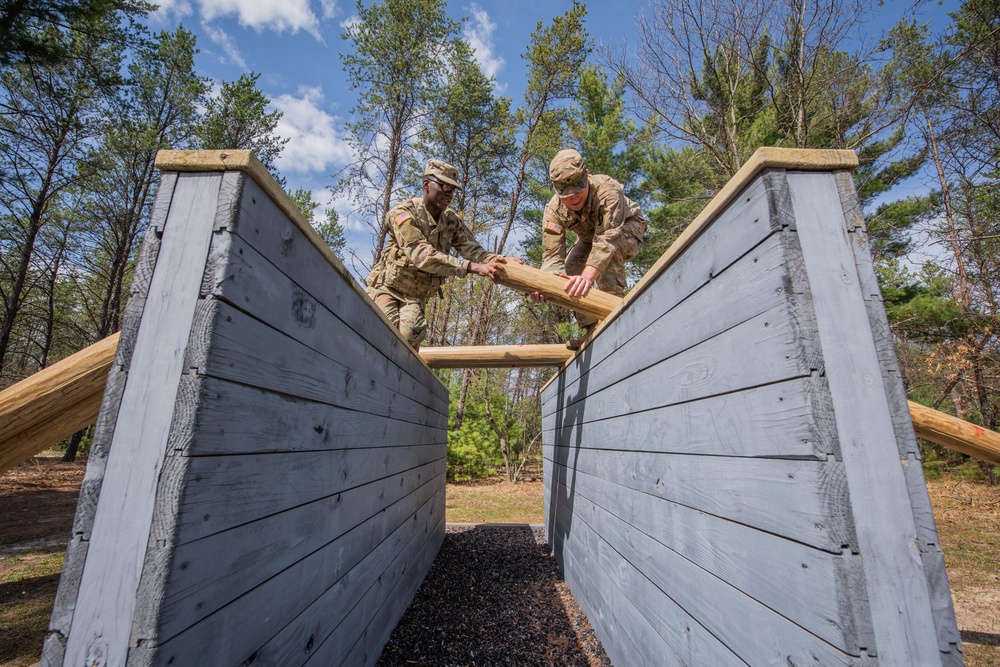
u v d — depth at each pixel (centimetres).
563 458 465
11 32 744
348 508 204
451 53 1443
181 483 98
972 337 995
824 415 108
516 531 667
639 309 230
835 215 124
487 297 1622
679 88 1040
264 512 131
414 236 311
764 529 123
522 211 1583
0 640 312
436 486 519
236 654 117
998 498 920
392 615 303
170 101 1416
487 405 1427
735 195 142
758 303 128
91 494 100
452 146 1551
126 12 1027
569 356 471
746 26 959
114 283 1426
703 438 159
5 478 1119
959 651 98
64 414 152
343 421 196
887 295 1053
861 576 99
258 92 1400
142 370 106
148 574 94
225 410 113
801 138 949
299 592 155
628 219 338
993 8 804
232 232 115
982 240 903
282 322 141
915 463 108
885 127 914
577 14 1379
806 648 106
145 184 1423
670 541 186
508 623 341
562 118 1441
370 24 1369
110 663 91
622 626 254
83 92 1205
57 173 1245
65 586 95
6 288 1498
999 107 830
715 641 148
